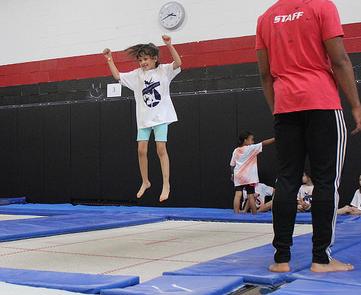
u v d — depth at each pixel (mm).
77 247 3760
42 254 3451
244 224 5402
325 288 2074
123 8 8039
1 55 8883
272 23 2553
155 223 5641
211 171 7234
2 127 8750
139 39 7914
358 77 6508
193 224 5473
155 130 4297
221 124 7188
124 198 7812
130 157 7789
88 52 8258
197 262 3068
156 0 7805
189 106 7387
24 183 8570
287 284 2170
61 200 8281
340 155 2434
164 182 4324
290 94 2451
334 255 2832
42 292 2092
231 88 7234
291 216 2457
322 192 2410
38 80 8609
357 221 4984
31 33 8695
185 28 7582
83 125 8133
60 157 8297
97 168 8008
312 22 2416
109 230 4938
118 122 7879
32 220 5371
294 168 2512
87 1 8305
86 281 2279
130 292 2055
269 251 3064
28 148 8547
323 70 2453
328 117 2398
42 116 8453
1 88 8859
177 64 4254
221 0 7371
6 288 2164
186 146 7395
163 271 2795
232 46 7262
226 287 2150
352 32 6602
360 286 2107
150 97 4270
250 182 6312
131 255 3357
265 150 6895
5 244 3963
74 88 8312
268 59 2613
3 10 8883
